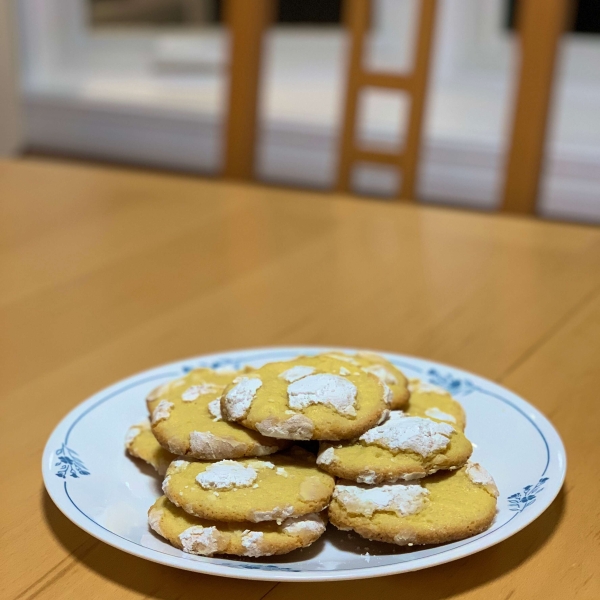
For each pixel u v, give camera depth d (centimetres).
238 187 108
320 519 40
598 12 174
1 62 199
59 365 62
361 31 108
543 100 101
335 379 44
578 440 51
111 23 216
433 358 63
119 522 42
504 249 86
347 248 87
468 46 189
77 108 195
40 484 47
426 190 170
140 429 48
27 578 39
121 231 92
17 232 92
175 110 185
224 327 68
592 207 159
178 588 39
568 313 70
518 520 40
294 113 179
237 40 114
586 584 39
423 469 41
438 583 39
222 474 40
